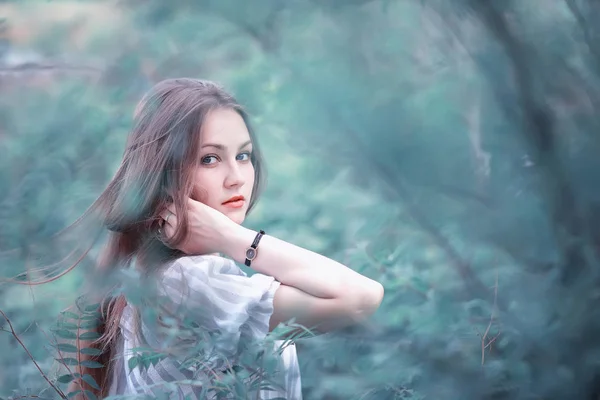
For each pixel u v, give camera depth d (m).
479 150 4.42
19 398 2.51
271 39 5.16
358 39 5.03
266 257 2.26
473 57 4.18
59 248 3.01
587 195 3.67
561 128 3.80
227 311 2.15
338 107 4.79
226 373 2.06
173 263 2.27
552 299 3.37
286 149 4.96
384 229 4.03
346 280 2.21
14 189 4.16
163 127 2.37
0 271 3.15
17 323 3.03
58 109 4.74
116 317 2.34
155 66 5.35
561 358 3.18
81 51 5.35
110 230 2.41
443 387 3.02
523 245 3.88
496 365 3.07
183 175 2.34
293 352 2.45
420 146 4.54
